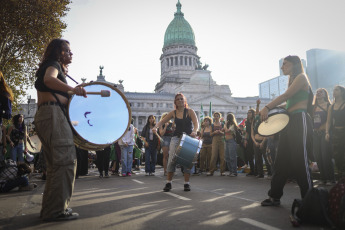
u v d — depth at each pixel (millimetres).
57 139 4012
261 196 6238
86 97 4023
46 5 19562
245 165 14641
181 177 11805
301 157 4559
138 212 4586
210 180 10203
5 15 18734
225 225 3727
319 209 3537
